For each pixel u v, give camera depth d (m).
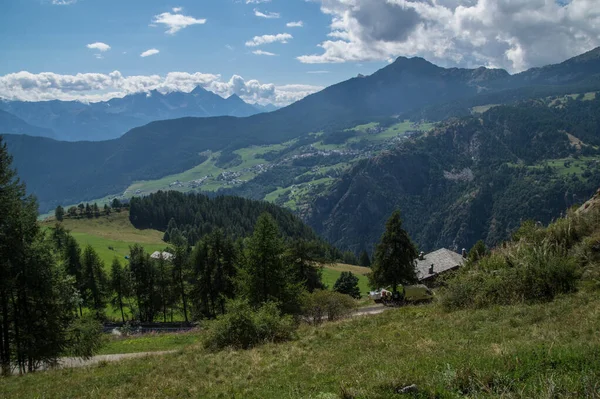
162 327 56.41
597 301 12.75
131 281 65.19
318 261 60.75
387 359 11.12
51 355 25.03
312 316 30.12
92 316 32.19
